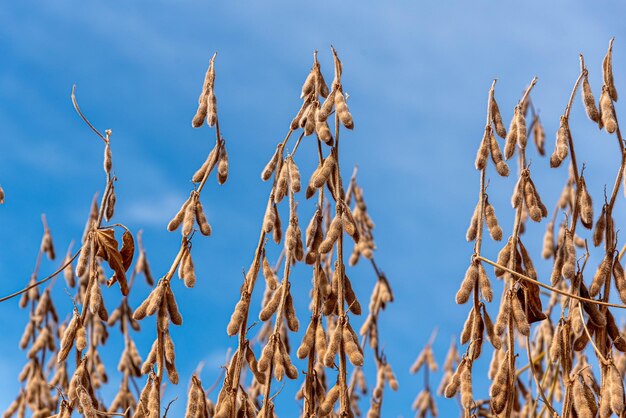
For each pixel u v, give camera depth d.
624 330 2.21
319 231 2.00
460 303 1.94
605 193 2.02
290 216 1.97
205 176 2.01
